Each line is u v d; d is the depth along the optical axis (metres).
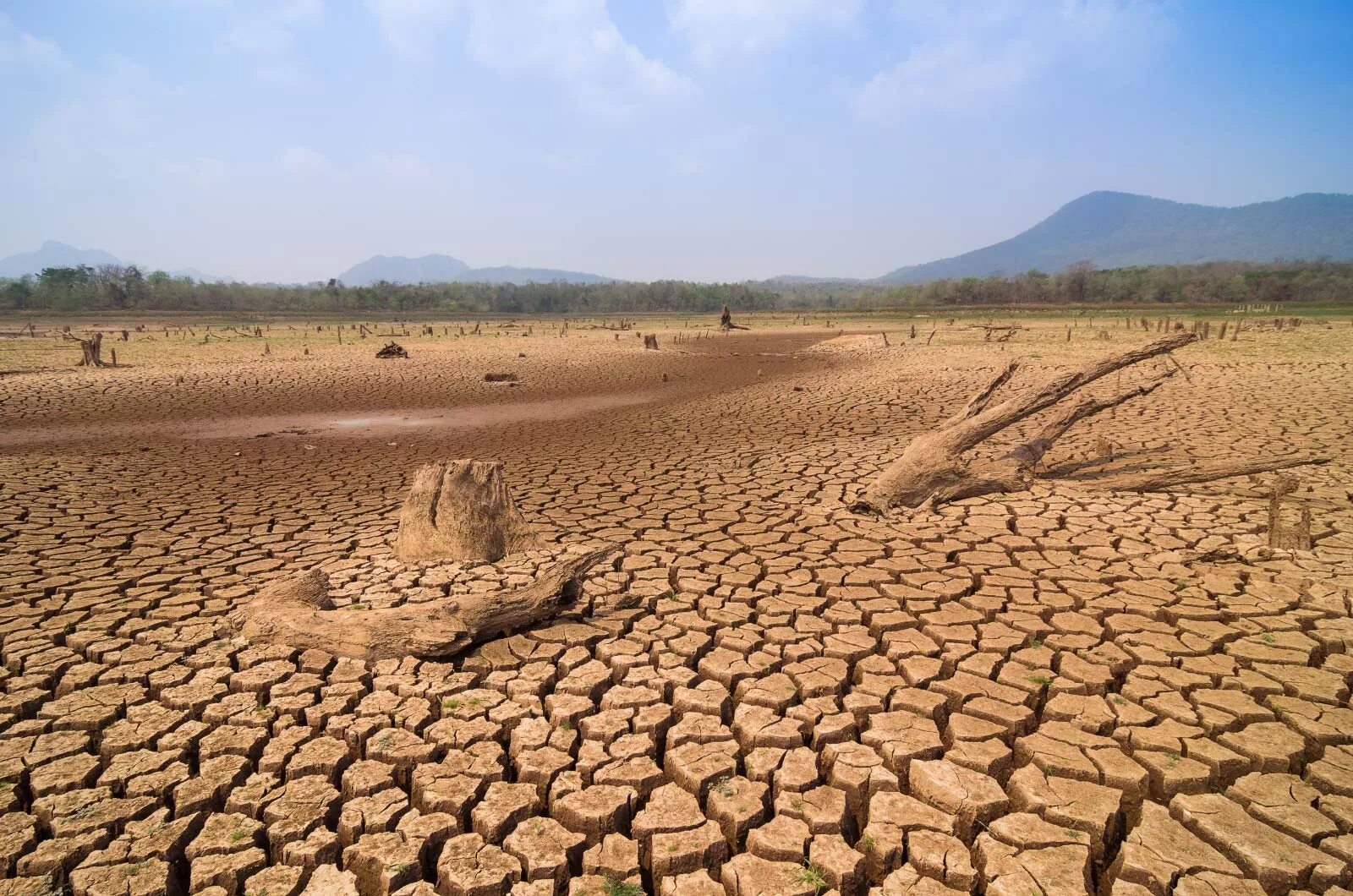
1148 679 4.18
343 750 3.61
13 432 13.52
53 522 7.58
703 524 7.35
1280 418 12.36
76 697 4.09
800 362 27.30
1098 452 9.83
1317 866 2.76
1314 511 7.22
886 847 2.93
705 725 3.78
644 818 3.12
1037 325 48.06
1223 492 8.09
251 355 30.16
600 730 3.75
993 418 8.00
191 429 13.88
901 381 19.89
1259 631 4.70
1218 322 43.62
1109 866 2.97
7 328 55.72
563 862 2.89
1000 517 7.33
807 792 3.27
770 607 5.22
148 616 5.18
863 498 7.56
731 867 2.87
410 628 4.48
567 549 6.54
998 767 3.46
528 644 4.74
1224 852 2.92
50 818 3.14
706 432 12.96
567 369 24.89
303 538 6.96
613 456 10.89
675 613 5.18
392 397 18.39
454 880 2.79
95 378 21.75
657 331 50.50
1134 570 5.80
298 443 12.27
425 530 6.28
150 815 3.17
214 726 3.84
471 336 45.19
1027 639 4.67
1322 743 3.55
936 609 5.20
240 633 4.83
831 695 4.11
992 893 2.72
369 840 3.00
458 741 3.65
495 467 6.52
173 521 7.61
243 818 3.13
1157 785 3.35
